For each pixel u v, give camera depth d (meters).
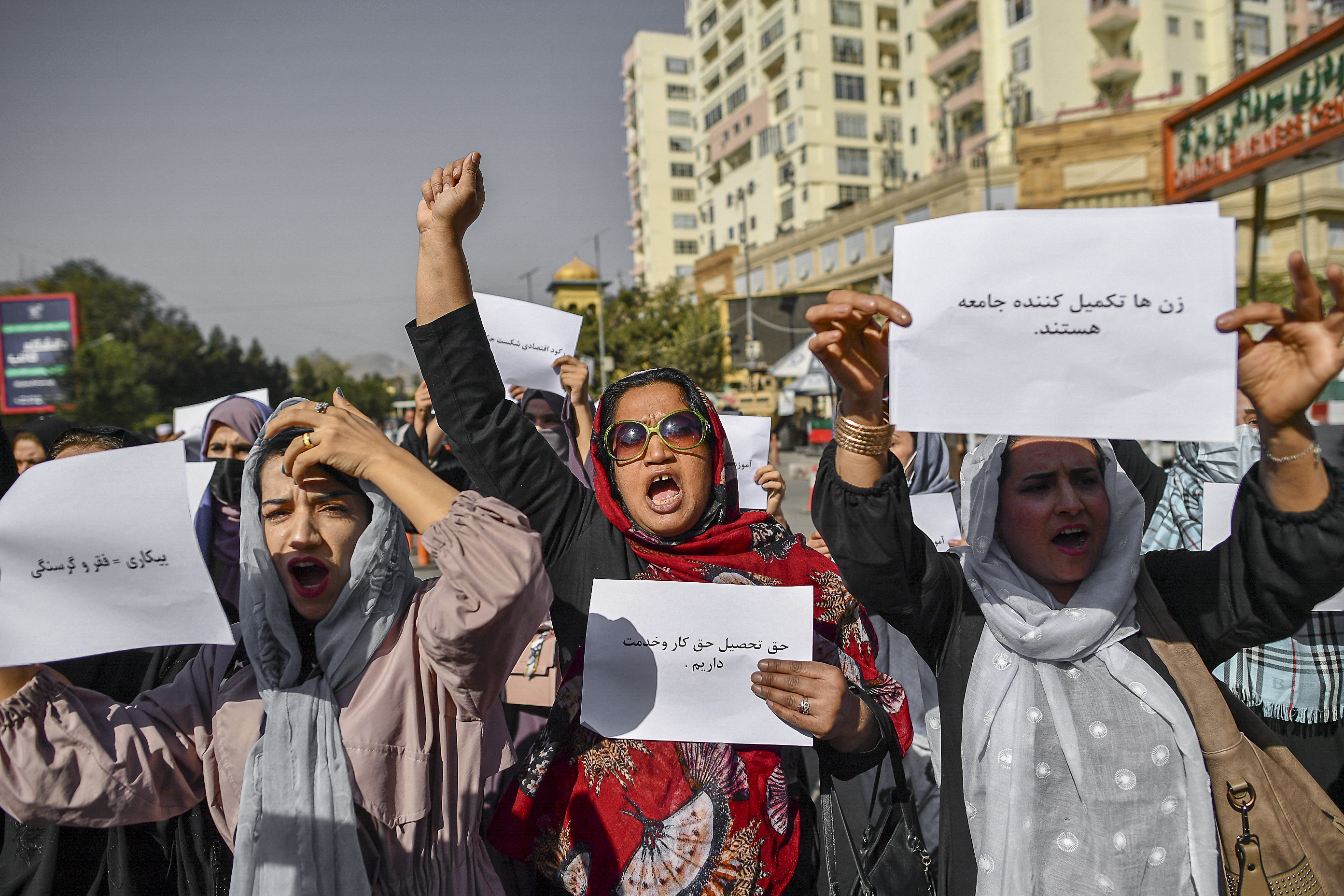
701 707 1.76
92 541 1.45
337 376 78.56
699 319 37.44
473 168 1.93
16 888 1.89
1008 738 1.76
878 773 2.36
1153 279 1.42
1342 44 8.22
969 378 1.48
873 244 38.88
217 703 1.68
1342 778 2.89
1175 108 30.56
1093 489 1.78
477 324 1.97
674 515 2.00
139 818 1.59
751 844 1.76
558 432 3.91
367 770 1.59
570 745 1.85
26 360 34.09
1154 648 1.78
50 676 1.55
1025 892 1.69
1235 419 1.40
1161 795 1.69
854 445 1.66
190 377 54.19
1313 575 1.50
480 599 1.46
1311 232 31.56
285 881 1.50
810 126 51.78
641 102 79.88
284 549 1.66
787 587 1.79
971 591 1.91
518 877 2.08
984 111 42.91
